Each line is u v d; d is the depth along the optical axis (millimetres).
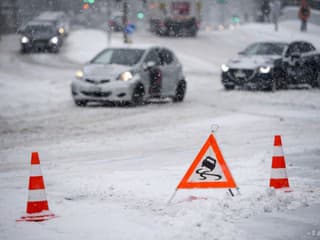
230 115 29266
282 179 14336
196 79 49438
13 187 15602
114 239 10805
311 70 42375
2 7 94688
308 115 29266
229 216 12133
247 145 21281
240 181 15453
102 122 27156
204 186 13297
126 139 22891
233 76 40469
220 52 72750
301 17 80375
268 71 39688
